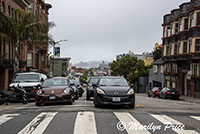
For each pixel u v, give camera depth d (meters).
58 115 9.38
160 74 48.91
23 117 9.16
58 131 6.99
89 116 9.12
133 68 60.81
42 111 10.48
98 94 11.27
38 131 7.02
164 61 45.16
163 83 46.78
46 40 25.00
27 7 39.72
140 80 61.62
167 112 10.38
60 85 14.73
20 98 16.69
